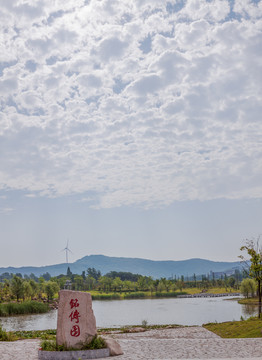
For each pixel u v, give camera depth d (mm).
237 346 21062
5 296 126938
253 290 120562
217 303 117688
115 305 120375
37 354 18609
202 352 19312
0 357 17688
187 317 70125
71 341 18047
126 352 19703
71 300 18469
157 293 195750
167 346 22000
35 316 78750
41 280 159125
